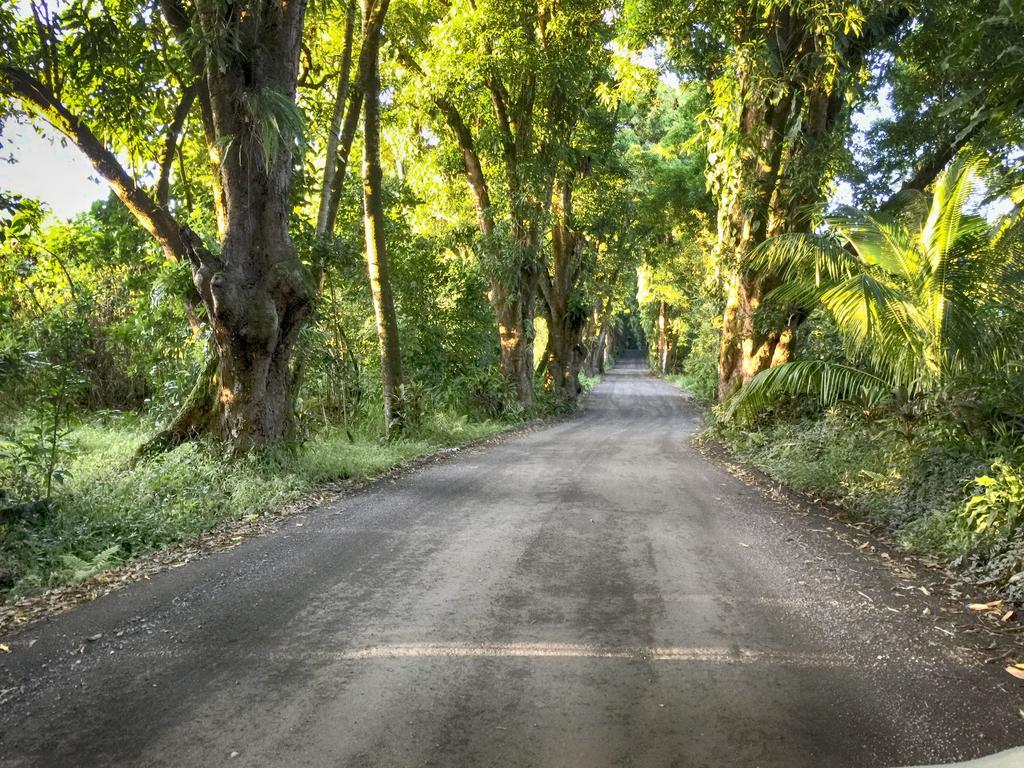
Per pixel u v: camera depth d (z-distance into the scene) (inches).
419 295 842.8
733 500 342.6
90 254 593.0
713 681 139.8
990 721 124.1
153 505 295.7
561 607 183.3
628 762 111.2
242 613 179.5
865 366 402.6
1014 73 235.5
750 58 513.3
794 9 490.6
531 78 819.4
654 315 2556.6
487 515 300.7
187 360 512.7
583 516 298.7
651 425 925.2
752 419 563.8
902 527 272.4
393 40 754.2
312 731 120.6
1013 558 207.2
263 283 376.8
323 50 649.0
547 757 112.6
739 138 552.7
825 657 151.9
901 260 353.1
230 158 365.7
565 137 910.4
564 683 138.8
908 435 338.3
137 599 191.8
